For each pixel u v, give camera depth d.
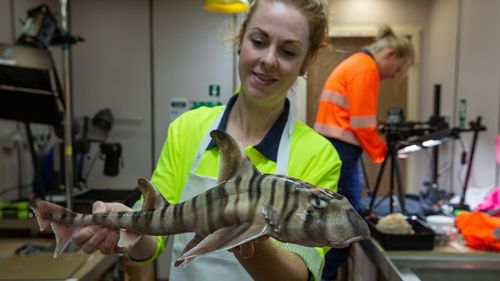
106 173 2.92
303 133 0.98
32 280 1.35
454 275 1.50
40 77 1.80
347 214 0.54
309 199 0.55
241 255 0.62
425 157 3.17
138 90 3.06
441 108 3.01
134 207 0.81
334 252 2.07
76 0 2.98
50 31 1.94
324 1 0.89
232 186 0.61
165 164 1.01
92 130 3.03
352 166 2.12
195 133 0.99
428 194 2.60
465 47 2.62
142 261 0.90
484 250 1.65
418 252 1.63
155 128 3.08
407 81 3.25
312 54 0.93
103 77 3.05
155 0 2.98
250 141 0.96
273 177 0.59
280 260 0.69
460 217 1.78
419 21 3.22
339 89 2.06
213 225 0.61
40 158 2.47
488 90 2.30
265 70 0.83
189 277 0.93
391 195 2.22
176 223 0.65
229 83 3.01
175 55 3.02
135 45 3.02
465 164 2.60
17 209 1.96
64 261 1.50
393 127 2.17
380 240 1.70
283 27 0.80
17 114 1.97
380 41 2.11
